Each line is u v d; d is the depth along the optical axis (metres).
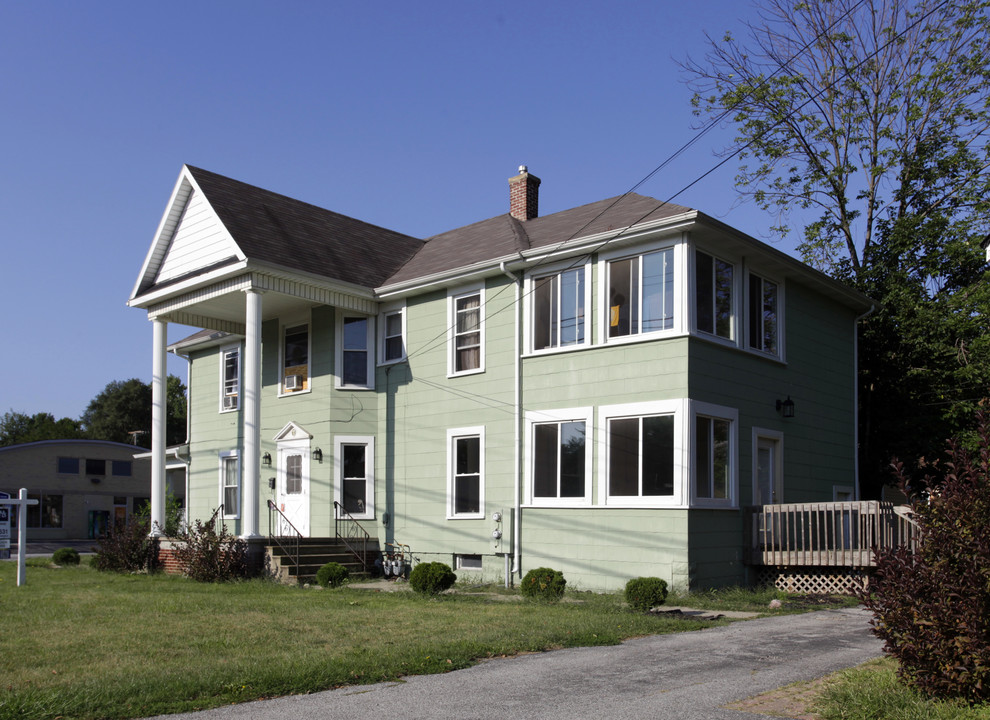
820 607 14.02
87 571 21.98
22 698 7.22
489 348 19.14
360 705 7.33
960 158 26.61
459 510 19.34
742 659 9.35
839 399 21.12
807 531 16.44
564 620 12.00
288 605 13.88
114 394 76.94
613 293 17.17
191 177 20.89
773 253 17.78
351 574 19.77
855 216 28.52
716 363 16.66
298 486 21.66
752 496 17.36
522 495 18.11
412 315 20.89
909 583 7.35
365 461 21.11
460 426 19.48
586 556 16.86
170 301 21.66
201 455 26.22
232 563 18.80
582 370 17.41
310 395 21.69
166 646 9.97
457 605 14.02
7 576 20.41
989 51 26.44
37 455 52.81
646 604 13.38
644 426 16.34
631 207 18.55
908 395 23.97
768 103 28.94
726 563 16.33
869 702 7.02
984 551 6.90
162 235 21.73
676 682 8.20
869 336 24.33
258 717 6.93
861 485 24.39
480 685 8.09
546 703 7.38
